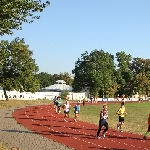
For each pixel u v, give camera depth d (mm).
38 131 21516
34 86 76750
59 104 38625
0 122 26500
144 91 110000
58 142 17188
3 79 65000
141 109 53125
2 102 63406
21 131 21203
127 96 112312
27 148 15086
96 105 66250
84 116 35625
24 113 37906
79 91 110938
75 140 18125
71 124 26609
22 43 65562
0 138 18000
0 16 14617
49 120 29688
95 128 24031
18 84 70625
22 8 15062
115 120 31578
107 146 16422
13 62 63406
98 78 101562
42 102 75875
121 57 123812
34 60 71500
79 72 111375
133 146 16594
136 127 25734
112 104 72750
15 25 15781
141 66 138375
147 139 19109
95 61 109000
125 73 122812
